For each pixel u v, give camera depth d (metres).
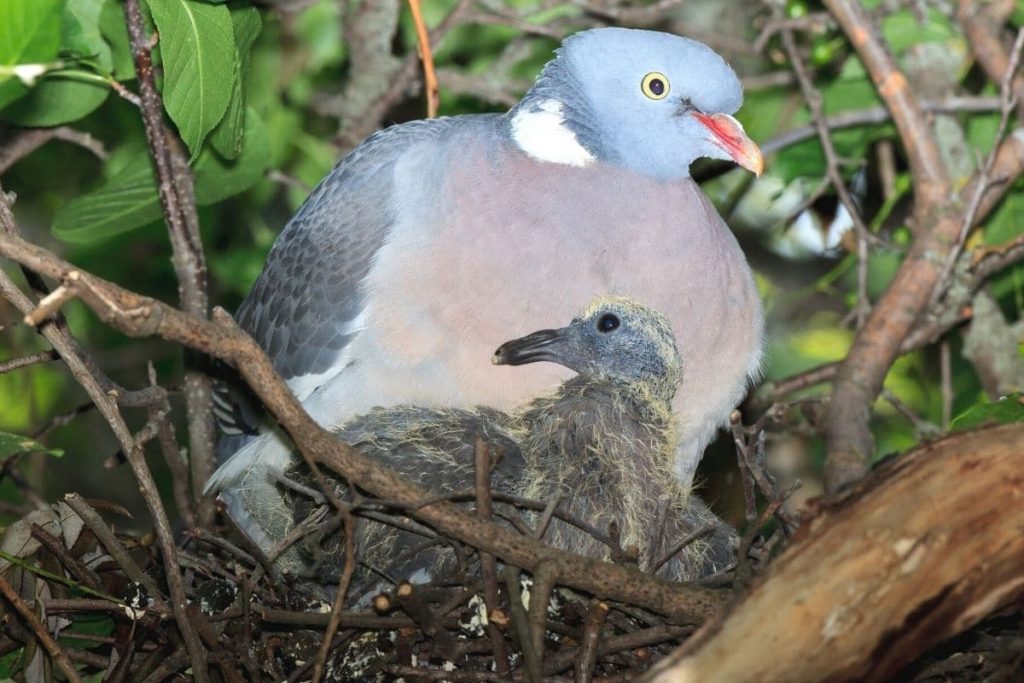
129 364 13.26
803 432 11.30
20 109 9.78
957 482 6.57
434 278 8.70
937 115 11.30
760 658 6.41
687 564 8.22
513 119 9.17
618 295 8.68
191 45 8.47
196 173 10.31
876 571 6.46
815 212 12.96
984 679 7.39
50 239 13.70
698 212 9.09
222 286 13.12
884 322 10.12
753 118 12.29
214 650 7.43
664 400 8.62
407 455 8.25
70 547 8.18
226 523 8.24
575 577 6.95
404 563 7.81
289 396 6.54
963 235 9.91
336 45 12.45
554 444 8.38
